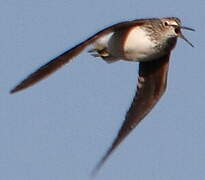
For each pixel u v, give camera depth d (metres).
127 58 15.59
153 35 15.42
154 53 15.54
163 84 15.62
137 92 15.69
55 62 13.05
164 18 15.64
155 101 15.59
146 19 15.41
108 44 15.40
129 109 15.48
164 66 15.66
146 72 15.75
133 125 15.27
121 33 15.28
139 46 15.41
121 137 14.93
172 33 15.55
